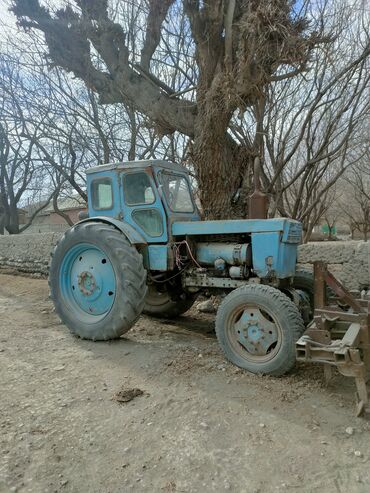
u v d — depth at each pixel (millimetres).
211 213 5836
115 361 3641
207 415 2717
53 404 2822
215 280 4238
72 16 6207
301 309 3889
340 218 20828
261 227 3861
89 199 4801
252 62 4977
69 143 9695
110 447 2363
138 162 4383
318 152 6168
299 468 2199
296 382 3246
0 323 4977
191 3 5551
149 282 4625
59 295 4477
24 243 8742
